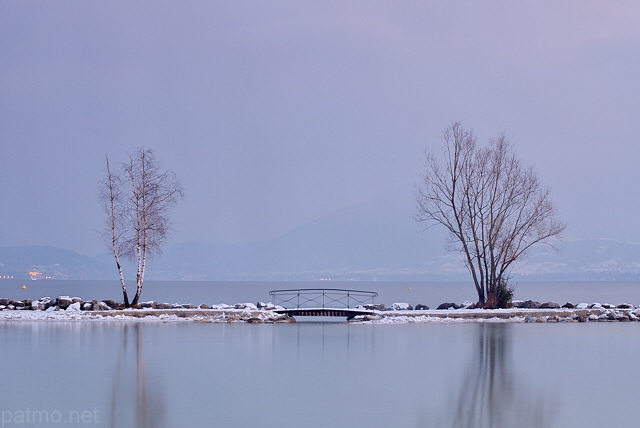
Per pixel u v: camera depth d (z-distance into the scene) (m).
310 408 20.47
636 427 18.78
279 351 31.36
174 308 50.09
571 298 98.94
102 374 25.11
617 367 27.61
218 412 19.91
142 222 50.06
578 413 20.20
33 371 25.52
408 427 18.59
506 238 51.62
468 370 26.81
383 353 31.08
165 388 22.97
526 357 30.14
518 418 19.61
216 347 32.28
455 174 52.97
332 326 43.34
